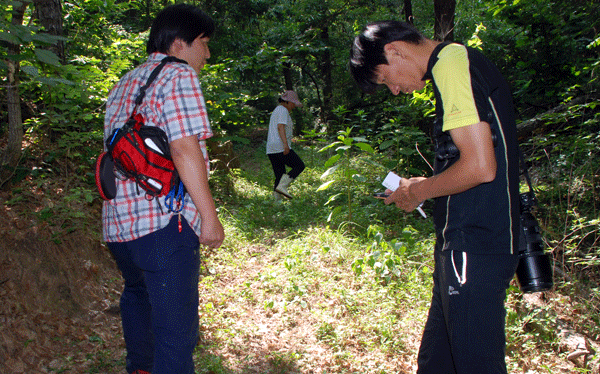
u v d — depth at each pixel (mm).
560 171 5188
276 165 7129
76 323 3133
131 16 17812
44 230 3574
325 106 19266
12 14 3271
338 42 19766
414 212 5688
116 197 1979
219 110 6637
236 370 2783
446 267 1899
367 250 3963
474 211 1803
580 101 6266
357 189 6703
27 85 3953
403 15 18828
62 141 4199
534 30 7898
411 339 3049
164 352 2004
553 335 2977
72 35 6852
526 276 1986
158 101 1940
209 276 4133
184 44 2117
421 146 6121
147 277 2021
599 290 3363
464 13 13391
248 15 19094
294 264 4160
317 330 3188
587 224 3773
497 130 1759
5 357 2627
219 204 6488
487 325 1850
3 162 3973
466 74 1699
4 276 3131
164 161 1925
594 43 5820
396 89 1996
